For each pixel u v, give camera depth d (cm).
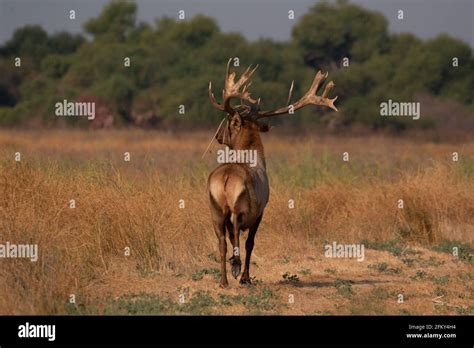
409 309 3291
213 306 3186
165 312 3077
